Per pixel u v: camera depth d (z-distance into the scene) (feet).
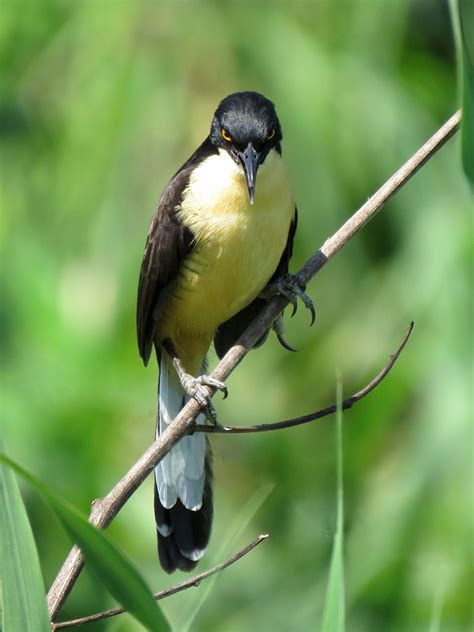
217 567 19.84
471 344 42.04
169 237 29.09
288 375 45.65
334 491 43.37
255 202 28.45
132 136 44.01
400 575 40.01
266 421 45.14
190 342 31.04
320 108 43.73
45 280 43.42
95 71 45.06
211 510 28.19
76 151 44.75
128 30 45.03
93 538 17.29
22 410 40.91
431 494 40.75
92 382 42.09
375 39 45.29
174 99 44.04
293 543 42.70
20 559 18.08
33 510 40.27
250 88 44.32
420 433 41.57
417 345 43.14
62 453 40.98
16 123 45.34
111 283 43.37
